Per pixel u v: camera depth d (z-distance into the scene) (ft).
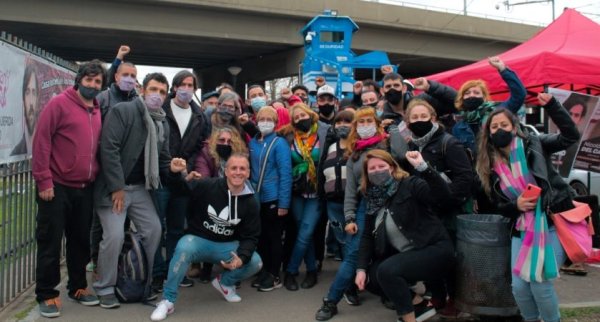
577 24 23.40
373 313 14.55
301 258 16.74
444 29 97.09
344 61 41.55
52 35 78.38
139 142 14.51
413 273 12.71
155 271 16.47
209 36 79.87
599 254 19.43
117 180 14.05
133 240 15.05
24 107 17.04
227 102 16.76
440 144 13.37
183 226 16.97
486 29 101.35
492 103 14.98
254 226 14.90
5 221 15.02
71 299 15.33
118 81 15.72
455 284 13.44
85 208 14.40
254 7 79.61
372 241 13.73
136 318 13.94
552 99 11.72
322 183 16.03
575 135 11.69
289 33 85.10
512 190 11.91
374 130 14.78
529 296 11.87
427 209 13.06
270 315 14.38
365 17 89.40
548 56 19.51
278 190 16.30
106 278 14.62
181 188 14.65
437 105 16.88
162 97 14.84
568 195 11.88
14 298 15.58
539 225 11.47
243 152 16.20
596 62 19.20
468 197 13.57
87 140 13.96
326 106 18.29
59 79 21.02
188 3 75.51
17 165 15.84
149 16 75.72
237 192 14.64
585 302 15.10
